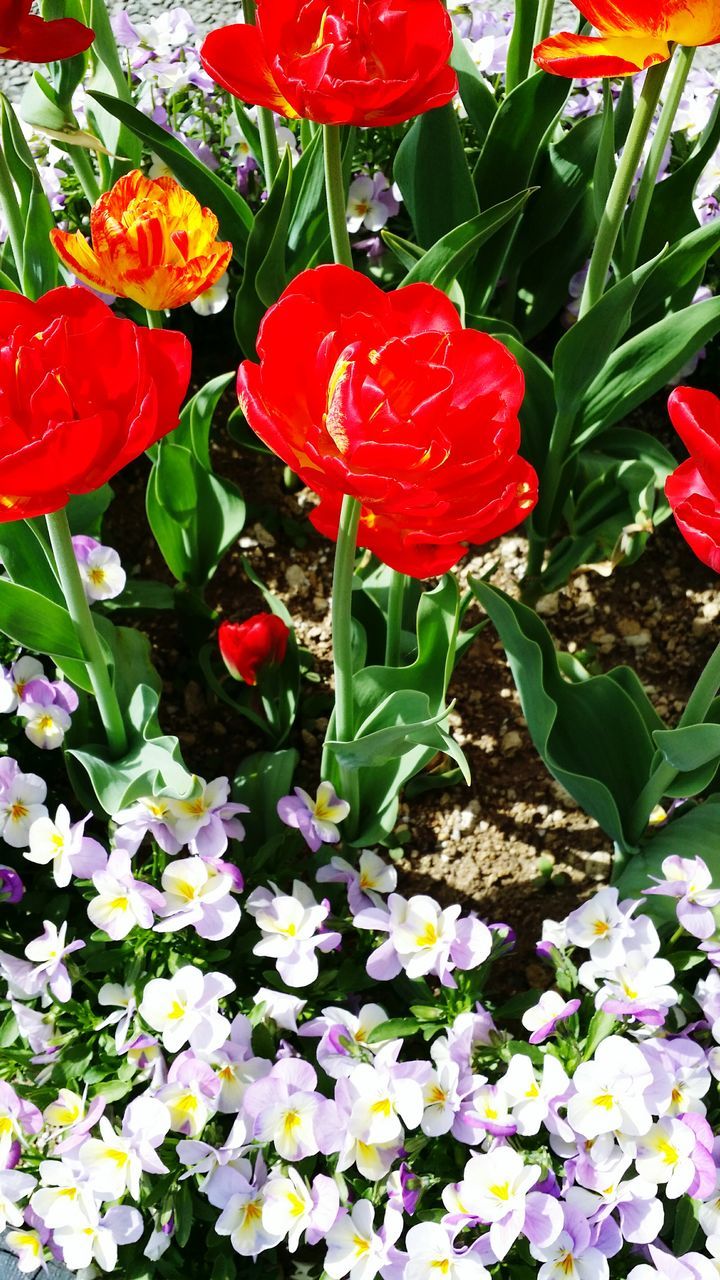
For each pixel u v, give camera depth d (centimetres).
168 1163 114
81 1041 117
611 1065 112
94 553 123
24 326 103
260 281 126
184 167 127
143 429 101
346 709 116
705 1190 111
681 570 135
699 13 107
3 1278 116
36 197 119
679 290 133
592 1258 112
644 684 132
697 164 129
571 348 122
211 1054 114
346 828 124
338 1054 114
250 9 124
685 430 102
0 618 114
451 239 118
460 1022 115
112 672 121
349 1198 115
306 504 137
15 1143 114
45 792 120
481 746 130
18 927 121
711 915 116
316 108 107
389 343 99
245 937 119
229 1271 113
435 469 98
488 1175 111
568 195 133
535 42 131
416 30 107
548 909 125
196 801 119
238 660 123
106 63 129
